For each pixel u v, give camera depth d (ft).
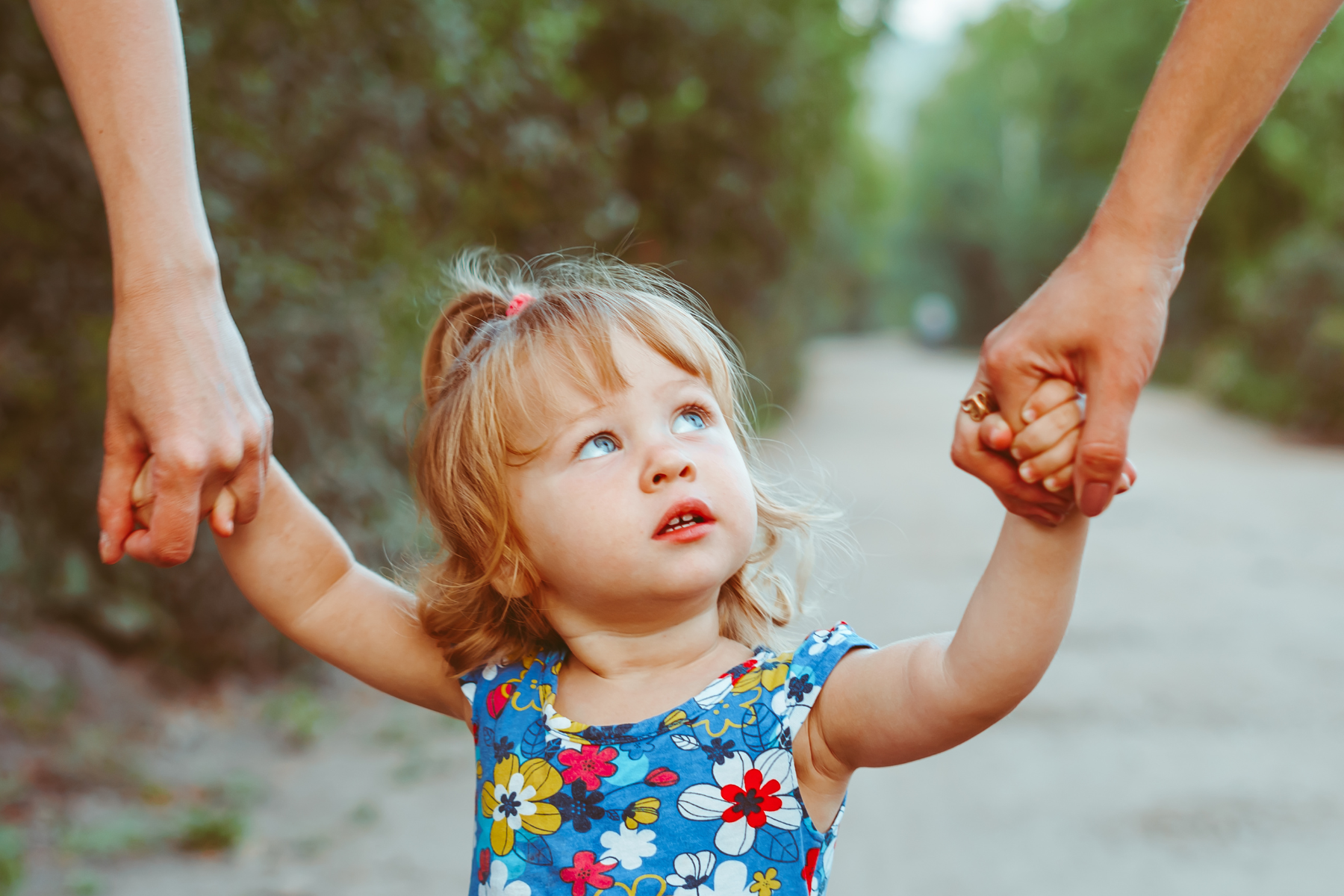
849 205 85.51
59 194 14.92
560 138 21.30
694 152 34.30
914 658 3.71
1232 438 47.60
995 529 28.50
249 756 13.44
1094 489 2.96
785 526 4.84
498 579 4.14
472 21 19.53
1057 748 13.50
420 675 4.50
